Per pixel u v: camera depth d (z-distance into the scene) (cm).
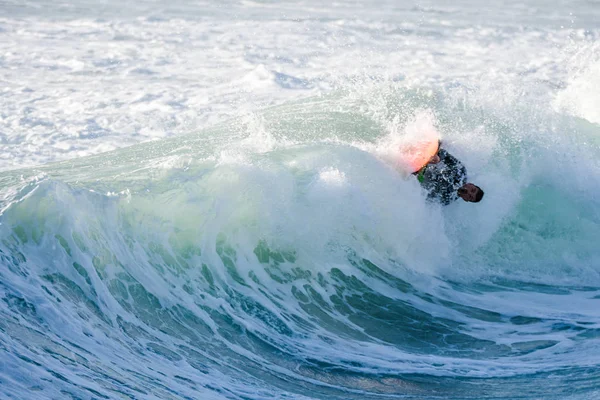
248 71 6731
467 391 2039
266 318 2519
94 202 2452
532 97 4272
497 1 12462
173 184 2702
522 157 3400
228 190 2748
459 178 3036
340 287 2808
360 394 2022
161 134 4719
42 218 2270
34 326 1875
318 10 10744
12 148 4300
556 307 2795
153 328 2255
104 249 2373
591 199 3322
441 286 2952
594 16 11088
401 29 9362
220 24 9281
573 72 7206
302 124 3928
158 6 10500
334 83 6356
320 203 2867
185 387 1864
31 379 1582
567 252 3231
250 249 2731
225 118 5131
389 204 2988
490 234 3184
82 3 10394
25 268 2122
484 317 2689
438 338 2498
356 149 3144
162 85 6066
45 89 5781
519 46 8581
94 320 2103
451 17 10538
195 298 2488
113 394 1666
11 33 8100
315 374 2148
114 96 5634
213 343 2289
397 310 2725
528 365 2230
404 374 2162
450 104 3966
